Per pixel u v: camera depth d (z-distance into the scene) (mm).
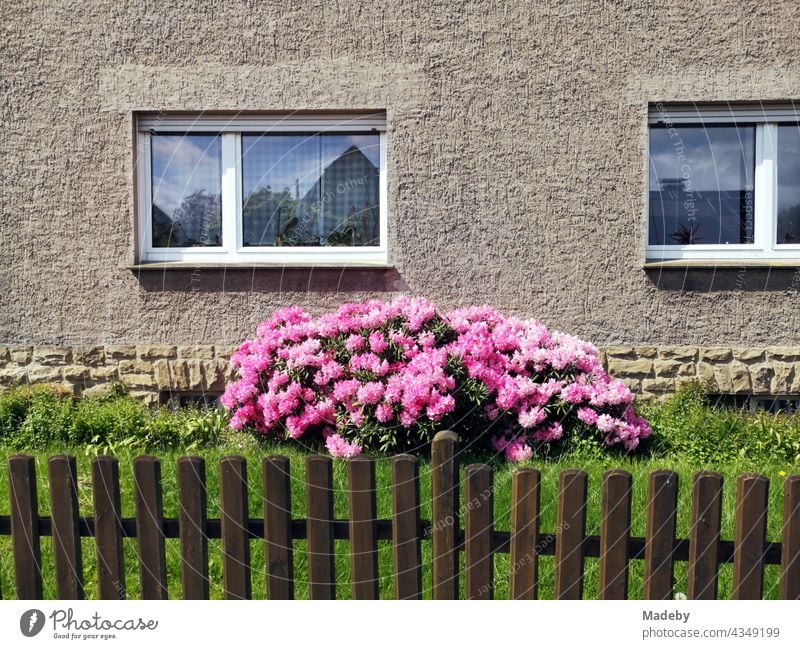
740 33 5410
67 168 5699
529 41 5500
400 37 5543
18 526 2412
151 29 5617
